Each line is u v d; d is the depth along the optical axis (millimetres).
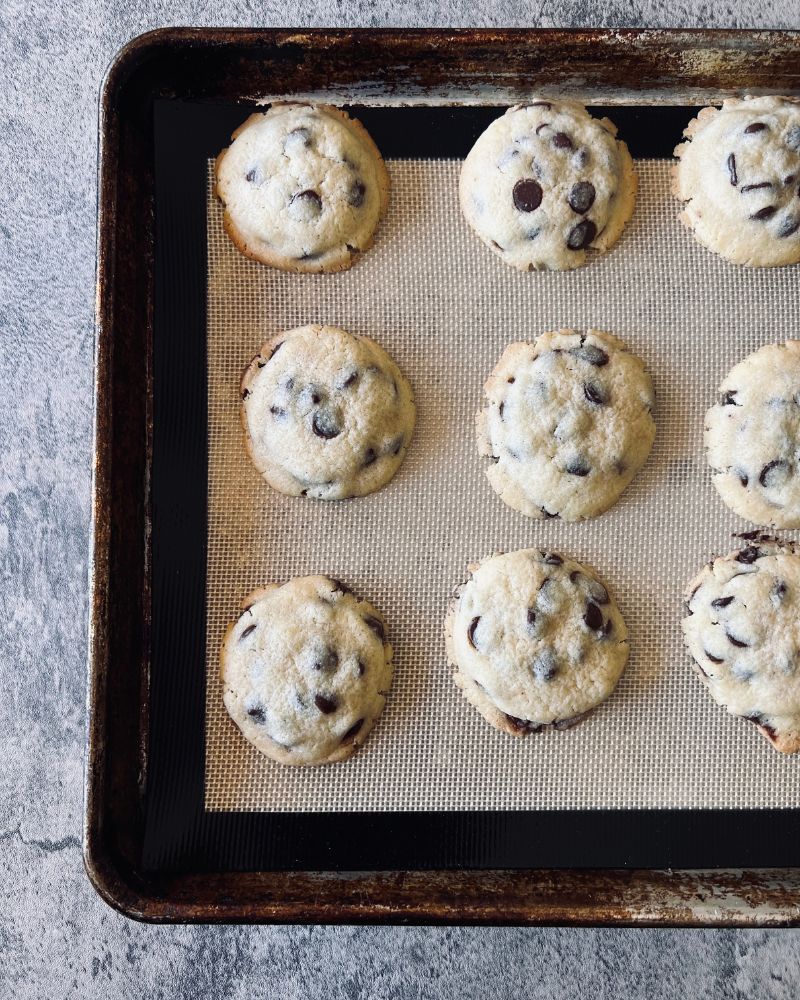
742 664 453
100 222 444
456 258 474
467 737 462
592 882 450
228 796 458
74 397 519
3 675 516
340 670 451
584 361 459
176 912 434
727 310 471
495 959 511
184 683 461
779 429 457
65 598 517
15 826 516
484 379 473
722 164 464
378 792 460
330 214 461
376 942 513
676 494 469
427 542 469
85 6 515
